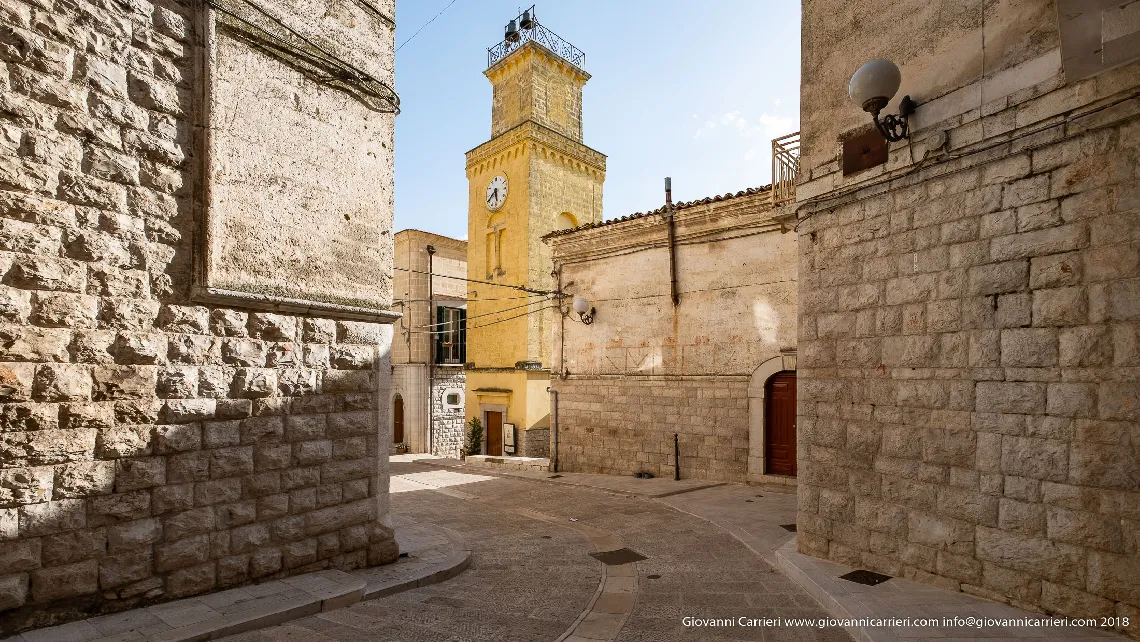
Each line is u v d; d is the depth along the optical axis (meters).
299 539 5.86
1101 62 4.42
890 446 5.95
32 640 4.02
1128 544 4.24
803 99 7.21
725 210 13.10
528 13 22.44
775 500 11.00
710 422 13.27
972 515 5.21
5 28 4.16
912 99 5.91
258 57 5.76
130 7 4.85
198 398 5.11
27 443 4.13
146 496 4.75
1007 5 5.20
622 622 5.09
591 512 10.73
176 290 5.02
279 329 5.79
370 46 6.95
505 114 23.06
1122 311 4.36
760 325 12.58
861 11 6.55
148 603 4.73
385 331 6.91
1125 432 4.29
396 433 24.30
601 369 15.37
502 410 21.12
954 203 5.51
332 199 6.41
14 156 4.15
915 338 5.77
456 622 5.03
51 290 4.29
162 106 5.01
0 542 3.99
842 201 6.58
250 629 4.63
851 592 5.39
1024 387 4.90
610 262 15.37
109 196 4.63
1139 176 4.32
